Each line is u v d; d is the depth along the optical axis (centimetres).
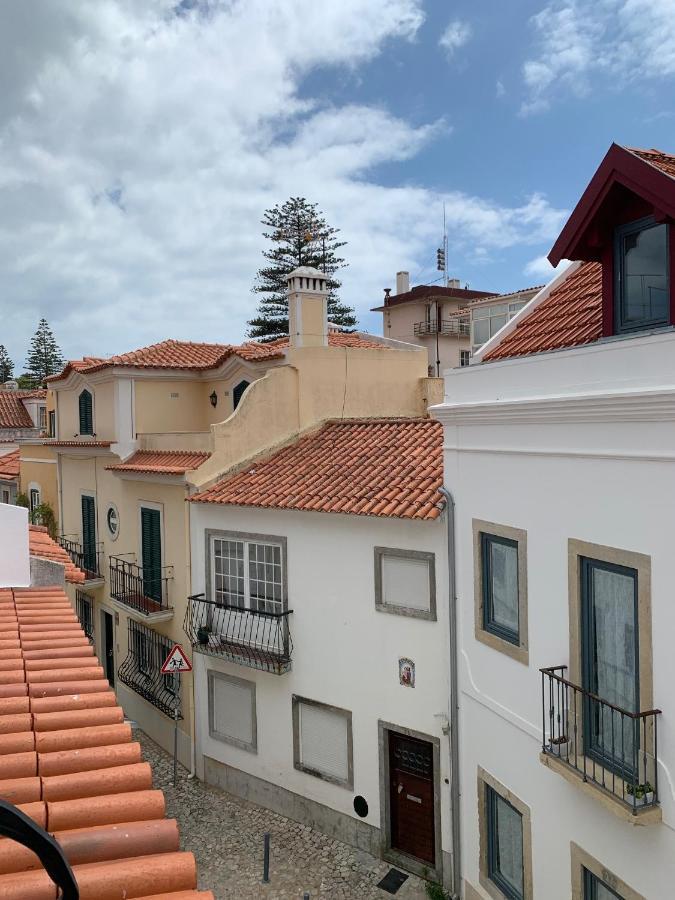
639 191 739
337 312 4838
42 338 8081
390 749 1293
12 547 951
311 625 1385
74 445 2095
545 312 1099
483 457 1001
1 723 557
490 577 1022
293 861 1295
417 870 1245
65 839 425
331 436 1661
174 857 422
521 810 946
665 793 700
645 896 736
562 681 802
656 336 701
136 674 1881
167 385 1992
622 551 747
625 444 738
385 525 1253
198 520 1580
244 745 1516
